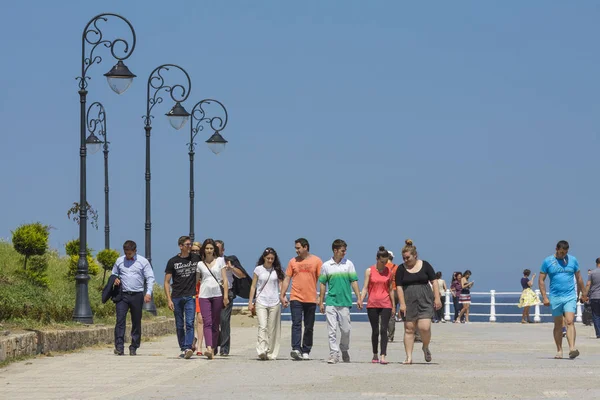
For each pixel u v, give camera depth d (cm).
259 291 6041
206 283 6003
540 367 5353
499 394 4000
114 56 7406
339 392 4084
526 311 12369
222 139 10612
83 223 7138
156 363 5584
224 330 6303
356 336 9388
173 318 9588
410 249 5678
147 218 9719
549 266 6059
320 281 5909
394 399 3831
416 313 5678
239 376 4831
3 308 6481
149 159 9694
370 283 5806
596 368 5272
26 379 4659
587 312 11425
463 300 12719
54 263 11112
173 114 9512
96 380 4619
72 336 6391
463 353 6719
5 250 9756
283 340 8606
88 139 10981
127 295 6212
